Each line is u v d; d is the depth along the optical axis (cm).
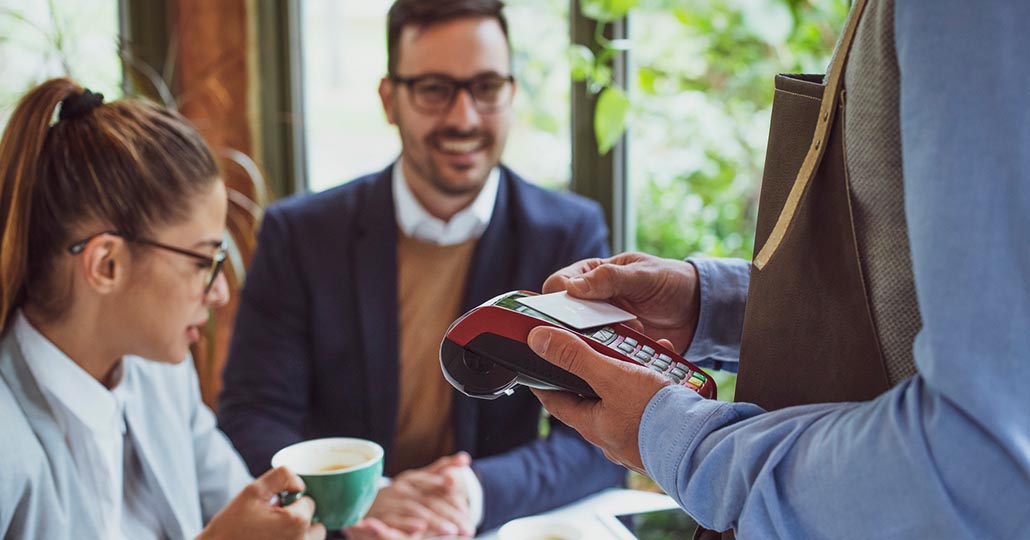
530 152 219
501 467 148
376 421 164
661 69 222
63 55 193
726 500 60
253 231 217
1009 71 48
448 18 159
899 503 50
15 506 99
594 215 176
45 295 108
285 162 232
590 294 86
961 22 49
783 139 71
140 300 109
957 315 48
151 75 214
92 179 105
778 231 65
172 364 115
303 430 169
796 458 57
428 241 167
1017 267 48
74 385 109
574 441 156
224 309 220
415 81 160
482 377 76
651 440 65
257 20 224
